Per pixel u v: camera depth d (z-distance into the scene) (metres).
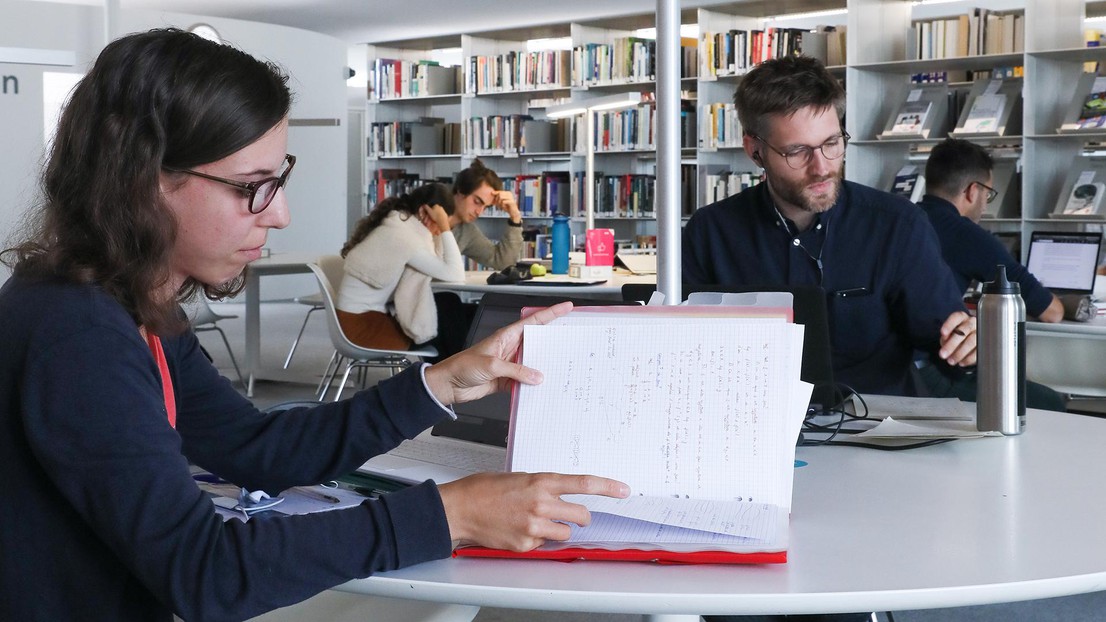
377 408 1.16
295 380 6.05
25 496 0.89
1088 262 3.96
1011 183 6.11
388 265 4.55
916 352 2.67
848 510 1.11
